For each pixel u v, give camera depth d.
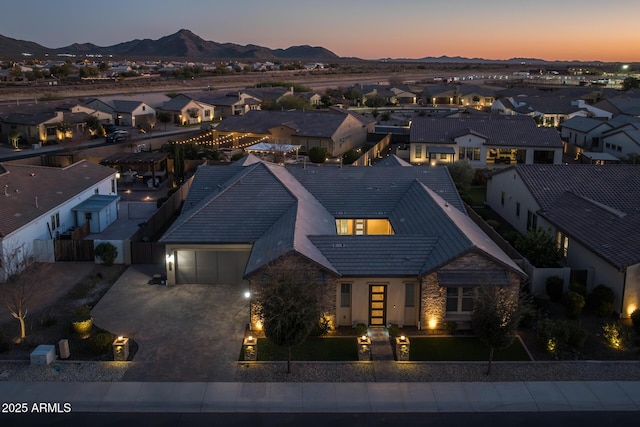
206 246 31.25
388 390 21.14
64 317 27.52
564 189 39.66
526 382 21.72
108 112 101.62
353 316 26.73
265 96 127.12
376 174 40.31
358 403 20.25
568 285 30.11
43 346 23.48
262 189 34.88
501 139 66.88
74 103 100.75
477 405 20.17
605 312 27.61
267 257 26.47
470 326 26.31
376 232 36.84
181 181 56.50
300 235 27.97
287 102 113.00
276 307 21.55
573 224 33.69
